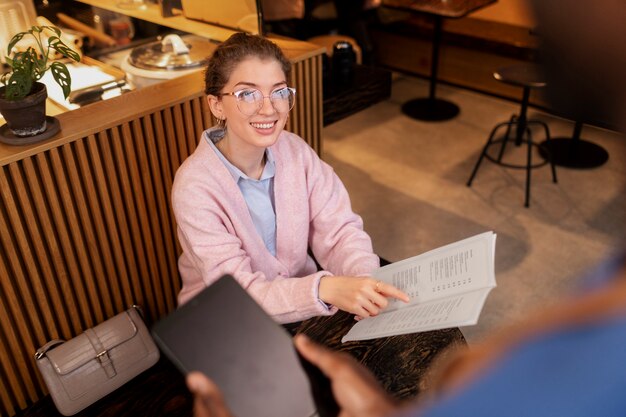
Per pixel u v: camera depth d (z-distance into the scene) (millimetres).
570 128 4234
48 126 1842
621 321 321
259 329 757
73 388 1885
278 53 1557
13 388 2090
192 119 2170
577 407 334
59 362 1874
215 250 1633
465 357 404
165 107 2051
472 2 4102
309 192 1851
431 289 1354
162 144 2107
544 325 345
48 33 2406
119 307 2264
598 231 3221
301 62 2447
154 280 2334
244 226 1711
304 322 1543
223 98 1574
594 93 324
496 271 2945
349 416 598
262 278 1637
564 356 333
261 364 730
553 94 342
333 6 4543
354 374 625
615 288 329
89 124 1899
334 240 1852
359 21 4641
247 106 1536
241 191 1738
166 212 2242
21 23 2365
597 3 303
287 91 1572
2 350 2004
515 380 346
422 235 3240
